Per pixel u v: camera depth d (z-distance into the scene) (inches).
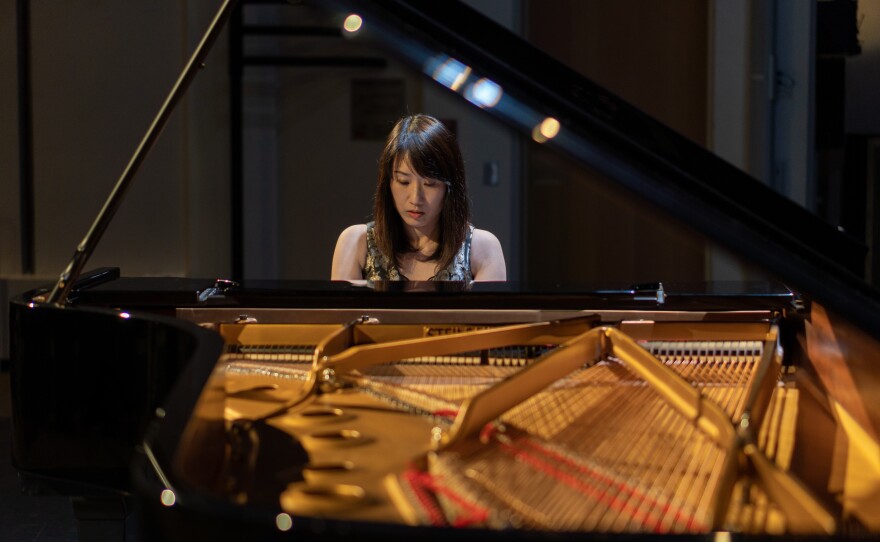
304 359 94.3
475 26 73.6
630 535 47.2
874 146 194.2
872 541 46.7
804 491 52.8
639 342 94.3
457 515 55.7
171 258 191.6
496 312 95.2
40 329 84.6
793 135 193.3
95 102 188.9
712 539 46.8
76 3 187.3
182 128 189.2
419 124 110.6
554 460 65.5
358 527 48.0
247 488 62.7
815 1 190.5
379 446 70.7
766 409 75.5
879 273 197.2
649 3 203.0
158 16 187.6
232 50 188.4
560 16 206.8
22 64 188.5
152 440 58.2
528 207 211.5
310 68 201.5
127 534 129.6
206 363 69.7
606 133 68.3
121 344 81.7
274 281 105.8
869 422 78.5
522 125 70.7
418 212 110.1
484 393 69.1
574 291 96.8
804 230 65.4
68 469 84.6
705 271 205.3
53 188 190.4
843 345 84.0
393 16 75.5
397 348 84.2
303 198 204.4
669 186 66.4
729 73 193.6
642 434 71.9
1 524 133.3
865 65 191.8
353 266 117.3
